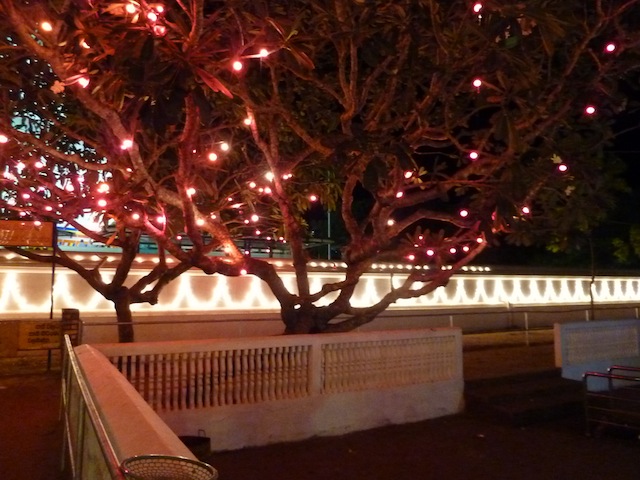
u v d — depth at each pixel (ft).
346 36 28.35
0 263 46.16
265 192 36.42
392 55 27.73
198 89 20.84
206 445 23.52
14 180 32.96
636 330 48.42
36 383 36.99
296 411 28.53
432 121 35.70
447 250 34.06
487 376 38.60
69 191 35.86
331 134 30.22
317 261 59.36
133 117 24.80
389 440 29.25
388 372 31.94
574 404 36.58
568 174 34.24
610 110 34.45
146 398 25.45
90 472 11.80
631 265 94.89
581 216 35.42
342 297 32.89
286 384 28.58
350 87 29.58
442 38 27.86
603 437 31.55
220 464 25.08
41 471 21.53
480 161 31.83
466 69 32.86
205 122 20.86
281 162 32.73
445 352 34.45
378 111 31.19
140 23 22.20
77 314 41.09
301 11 28.86
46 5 21.36
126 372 25.23
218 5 28.99
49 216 37.88
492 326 70.03
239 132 38.09
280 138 36.65
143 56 20.21
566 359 43.06
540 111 31.09
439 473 25.11
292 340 28.71
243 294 55.26
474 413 34.65
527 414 33.83
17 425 27.37
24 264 46.85
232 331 54.08
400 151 25.59
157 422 11.82
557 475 25.36
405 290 33.53
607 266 91.61
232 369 27.30
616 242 81.30
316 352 29.32
